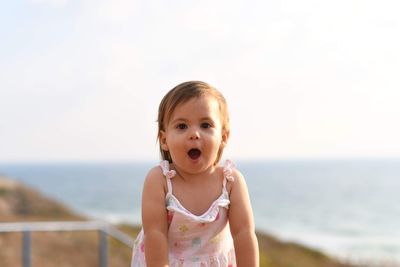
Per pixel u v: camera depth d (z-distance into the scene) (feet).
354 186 349.20
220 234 7.70
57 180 526.16
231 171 7.82
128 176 610.65
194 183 7.72
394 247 122.93
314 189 325.42
